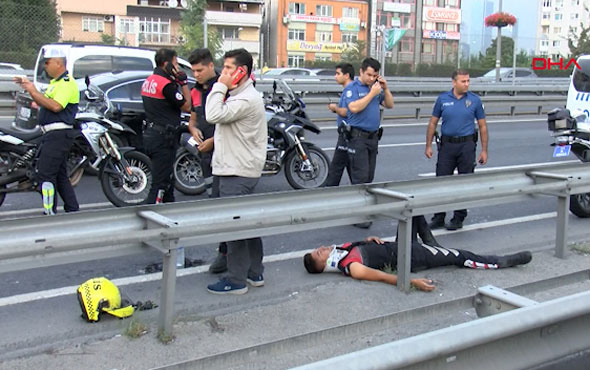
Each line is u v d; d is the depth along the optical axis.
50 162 6.36
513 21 27.92
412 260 5.31
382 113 16.97
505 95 20.38
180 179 8.42
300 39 65.44
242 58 4.52
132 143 8.82
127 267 5.64
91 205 7.82
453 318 4.52
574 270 5.53
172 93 6.34
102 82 9.76
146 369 3.63
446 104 6.89
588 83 9.07
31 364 3.69
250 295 4.84
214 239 4.12
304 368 2.19
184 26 37.28
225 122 4.52
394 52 59.66
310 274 5.40
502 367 2.86
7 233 3.56
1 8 17.97
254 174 4.71
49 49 6.19
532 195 5.73
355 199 4.97
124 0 50.66
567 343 3.13
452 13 71.81
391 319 3.40
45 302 4.73
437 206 5.03
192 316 4.37
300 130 8.61
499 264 5.51
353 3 66.75
